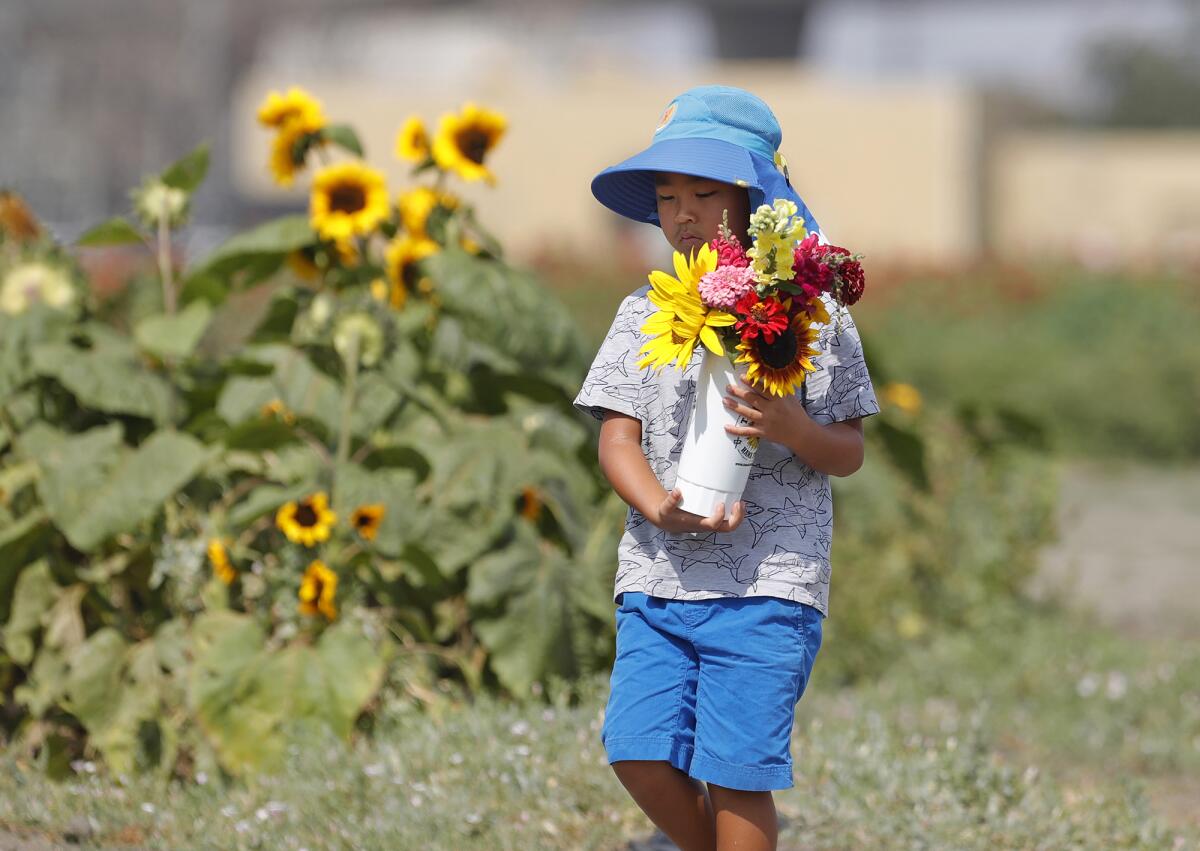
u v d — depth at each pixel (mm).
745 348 5902
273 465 9898
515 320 10906
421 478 10219
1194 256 38031
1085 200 62344
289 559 9359
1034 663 12875
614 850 7812
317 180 10547
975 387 30219
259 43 88062
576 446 10656
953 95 56469
